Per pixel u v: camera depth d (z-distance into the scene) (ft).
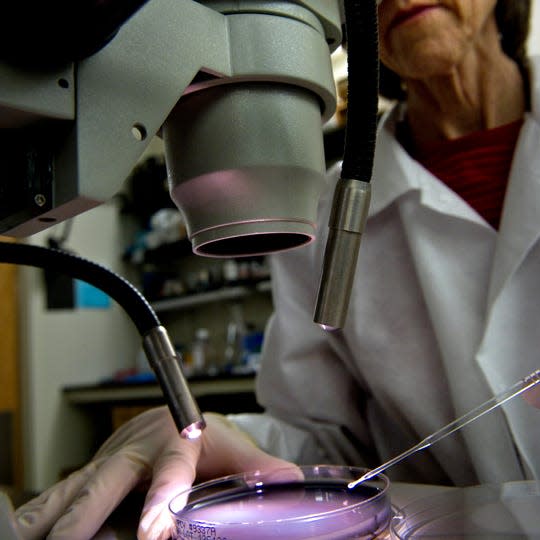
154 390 9.71
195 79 1.41
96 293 12.22
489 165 3.15
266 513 1.70
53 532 1.74
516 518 1.44
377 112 1.24
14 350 11.03
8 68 1.14
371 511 1.54
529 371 2.60
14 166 1.30
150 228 12.85
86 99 1.25
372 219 3.39
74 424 11.39
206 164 1.41
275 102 1.43
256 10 1.43
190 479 2.03
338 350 3.40
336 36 1.63
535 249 2.75
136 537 1.80
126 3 1.09
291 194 1.44
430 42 2.66
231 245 1.65
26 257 1.72
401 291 3.19
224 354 11.75
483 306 2.83
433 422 2.95
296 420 3.44
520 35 3.45
